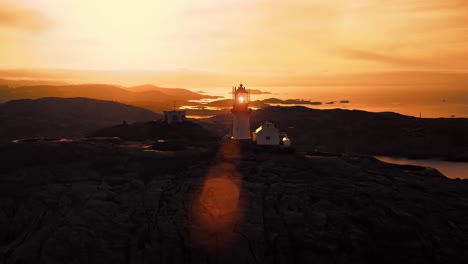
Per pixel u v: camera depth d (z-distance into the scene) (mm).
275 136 72438
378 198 55125
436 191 58281
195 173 62250
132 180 60938
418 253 48031
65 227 51250
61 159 64500
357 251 48438
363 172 63969
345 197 55281
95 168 63938
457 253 47531
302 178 60656
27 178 60375
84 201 55812
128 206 55250
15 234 53375
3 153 64812
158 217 52938
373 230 50156
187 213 53125
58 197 56938
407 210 52750
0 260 48438
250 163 64938
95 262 48688
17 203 56875
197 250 49250
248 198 55219
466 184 61750
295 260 48625
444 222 51219
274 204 54344
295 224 51250
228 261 48656
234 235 50094
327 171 63688
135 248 49719
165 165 64750
